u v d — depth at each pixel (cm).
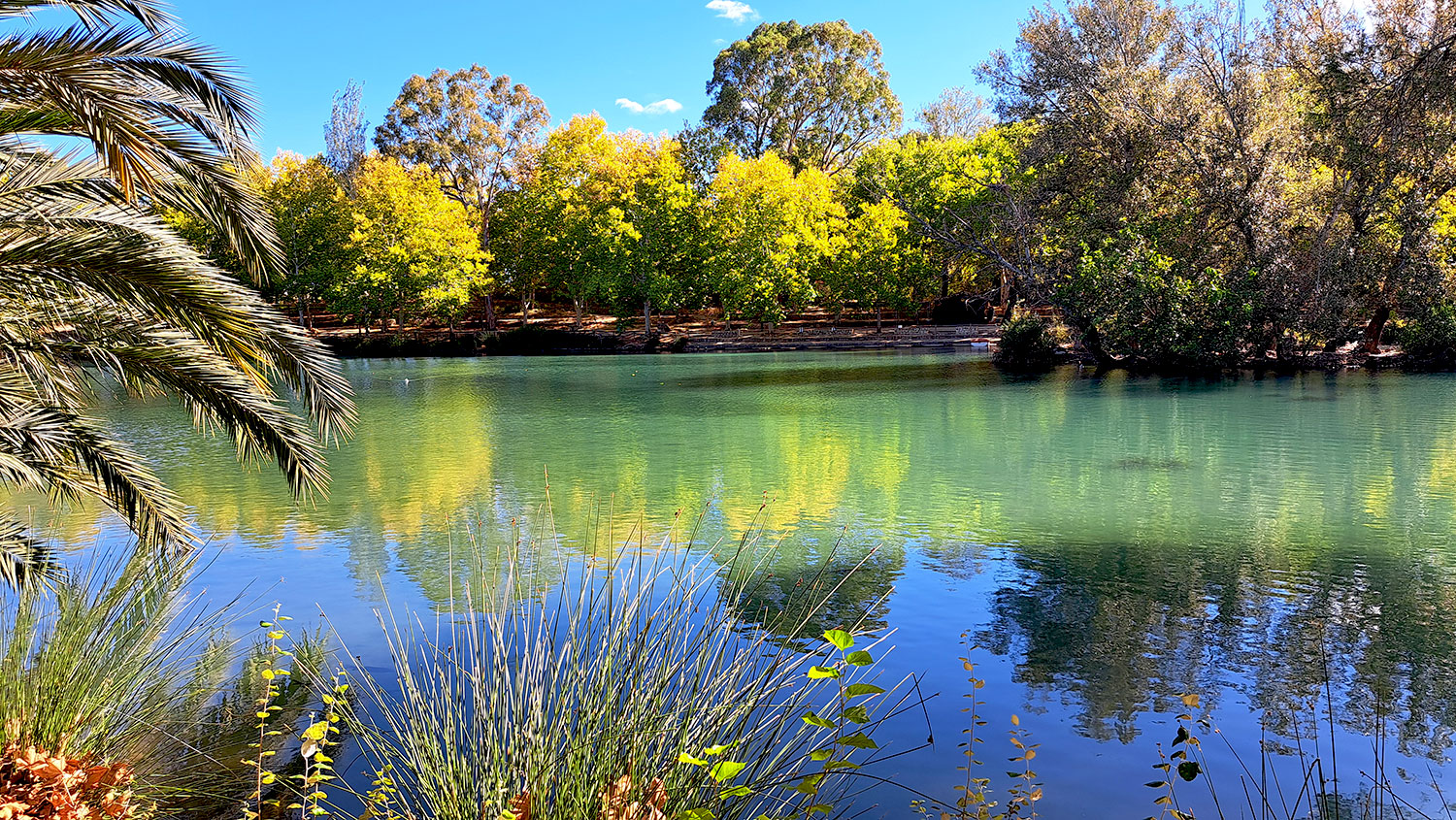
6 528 458
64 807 306
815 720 289
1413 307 2531
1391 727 470
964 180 4034
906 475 1223
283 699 481
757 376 2850
